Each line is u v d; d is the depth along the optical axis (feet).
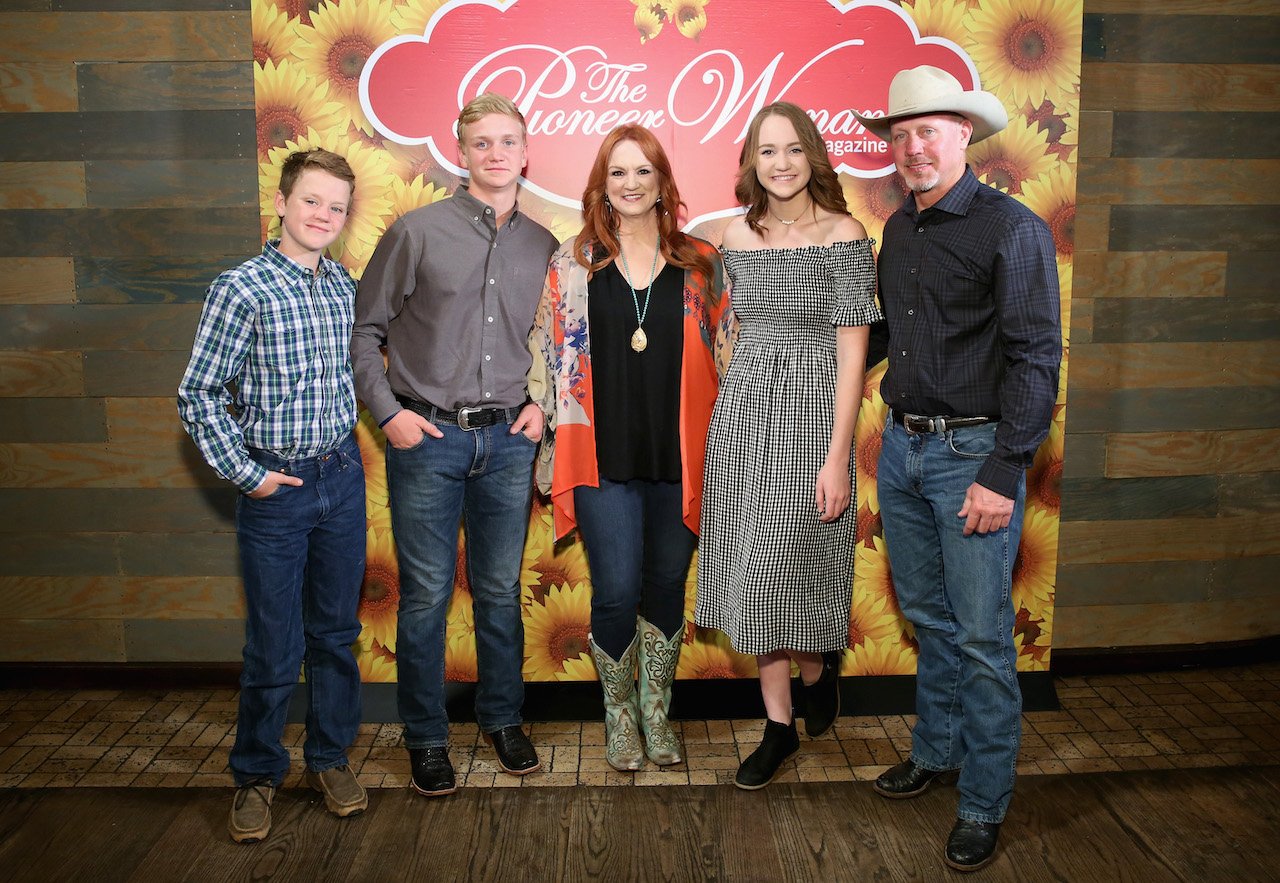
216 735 9.46
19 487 10.15
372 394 7.95
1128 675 10.74
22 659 10.43
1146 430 10.47
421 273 7.98
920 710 8.32
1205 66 9.94
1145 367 10.36
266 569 7.52
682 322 8.22
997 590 7.29
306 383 7.43
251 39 9.49
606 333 8.18
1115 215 10.09
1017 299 6.84
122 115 9.60
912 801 8.25
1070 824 7.88
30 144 9.64
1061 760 8.87
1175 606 10.83
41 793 8.39
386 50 8.86
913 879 7.26
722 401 8.28
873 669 9.85
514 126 7.89
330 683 8.05
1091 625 10.78
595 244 8.32
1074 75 9.04
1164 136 10.02
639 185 8.00
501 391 8.16
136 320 9.88
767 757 8.46
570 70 8.97
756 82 9.03
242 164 9.65
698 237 9.12
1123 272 10.19
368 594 9.59
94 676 10.41
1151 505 10.62
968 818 7.51
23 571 10.28
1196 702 10.05
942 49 8.99
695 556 9.61
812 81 9.03
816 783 8.55
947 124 7.09
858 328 7.91
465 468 8.14
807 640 8.18
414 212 8.06
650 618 8.76
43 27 9.48
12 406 10.02
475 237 8.04
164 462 10.11
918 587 8.03
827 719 9.16
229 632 10.41
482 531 8.46
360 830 7.88
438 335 8.00
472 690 9.73
